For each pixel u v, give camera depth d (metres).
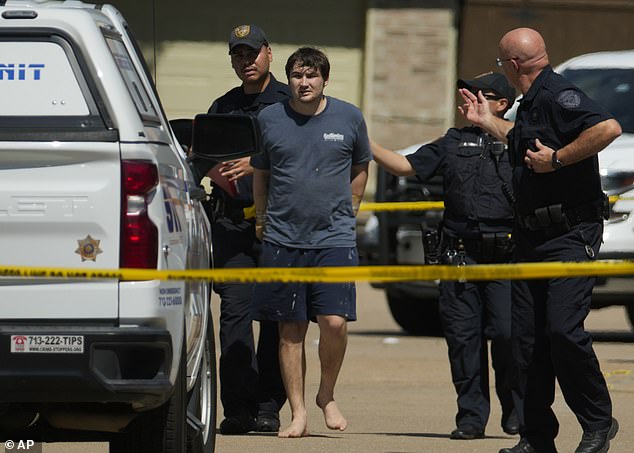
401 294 51.12
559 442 30.98
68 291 20.95
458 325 32.41
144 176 21.17
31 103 21.38
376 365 44.84
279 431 32.91
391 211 50.78
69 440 24.17
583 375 26.25
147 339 20.91
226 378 32.53
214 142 25.72
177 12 75.38
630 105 50.41
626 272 22.33
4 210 21.00
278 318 31.14
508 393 32.69
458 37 76.88
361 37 76.81
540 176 26.31
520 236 26.92
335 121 30.69
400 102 76.81
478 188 32.84
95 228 21.09
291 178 30.66
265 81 33.03
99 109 21.33
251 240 32.81
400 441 31.11
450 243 33.22
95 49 21.47
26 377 20.67
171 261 21.83
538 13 77.12
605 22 77.38
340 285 31.02
